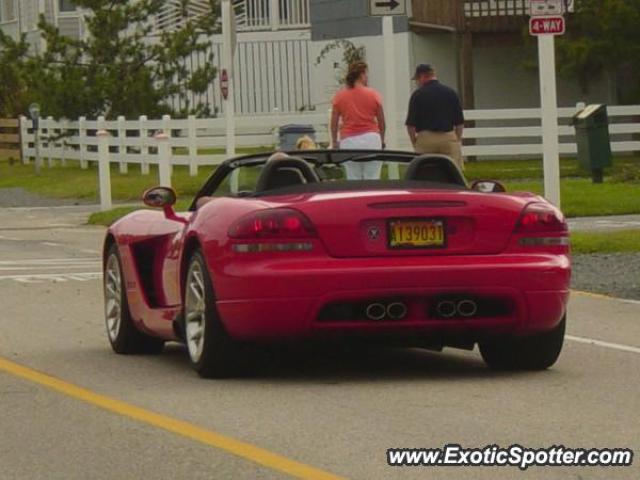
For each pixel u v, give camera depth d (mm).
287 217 19812
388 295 19734
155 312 22688
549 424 17516
